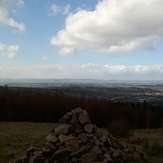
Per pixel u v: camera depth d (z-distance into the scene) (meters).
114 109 50.00
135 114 51.62
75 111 12.19
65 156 9.59
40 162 9.42
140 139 22.09
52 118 47.25
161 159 11.91
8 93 47.84
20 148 15.88
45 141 10.81
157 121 54.00
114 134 25.38
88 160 9.31
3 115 44.31
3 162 12.00
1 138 20.23
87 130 11.11
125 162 10.17
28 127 31.41
